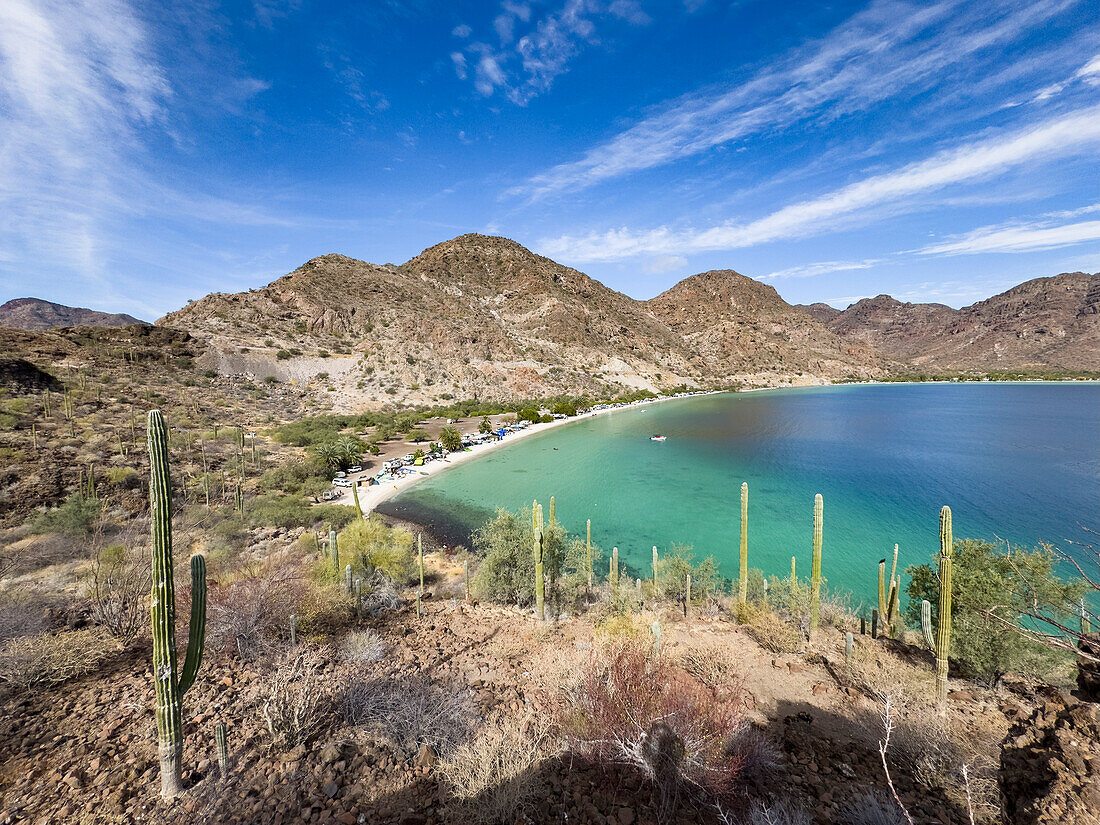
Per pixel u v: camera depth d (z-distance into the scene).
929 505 41.88
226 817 5.73
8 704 7.65
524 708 8.99
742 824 5.87
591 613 16.77
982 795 6.48
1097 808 3.79
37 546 20.56
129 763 6.45
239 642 10.08
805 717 9.59
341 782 6.48
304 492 38.72
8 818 5.48
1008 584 12.05
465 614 15.69
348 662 10.30
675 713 6.80
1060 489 45.91
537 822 5.90
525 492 46.84
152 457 5.68
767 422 100.44
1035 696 10.55
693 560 30.56
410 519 36.78
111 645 9.95
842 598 23.67
